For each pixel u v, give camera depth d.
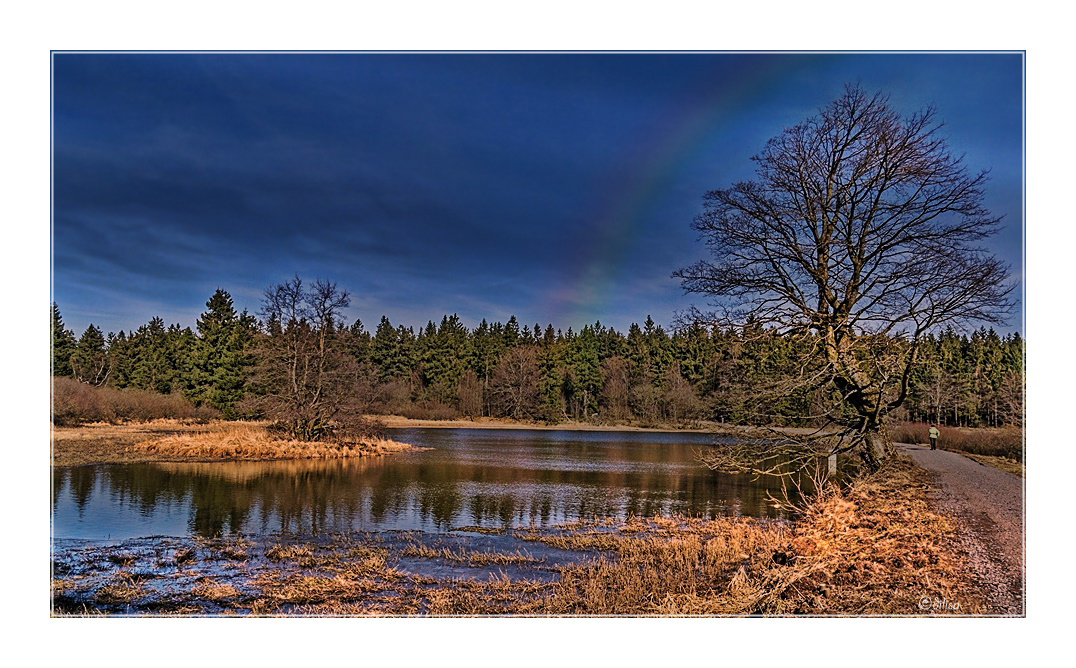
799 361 19.80
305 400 41.97
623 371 87.69
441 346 93.94
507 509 22.34
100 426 49.38
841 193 20.89
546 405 84.69
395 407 84.31
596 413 89.12
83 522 19.45
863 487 17.48
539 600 12.02
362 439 43.53
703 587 12.52
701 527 19.12
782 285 21.91
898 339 18.64
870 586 11.23
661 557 14.57
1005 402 42.22
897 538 13.29
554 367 89.38
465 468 33.78
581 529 19.12
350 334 45.56
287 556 15.62
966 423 42.94
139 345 74.38
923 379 20.97
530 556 15.69
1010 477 22.14
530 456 41.03
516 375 87.12
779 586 11.14
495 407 87.69
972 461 28.52
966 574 11.45
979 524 14.38
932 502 16.52
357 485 27.30
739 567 12.77
